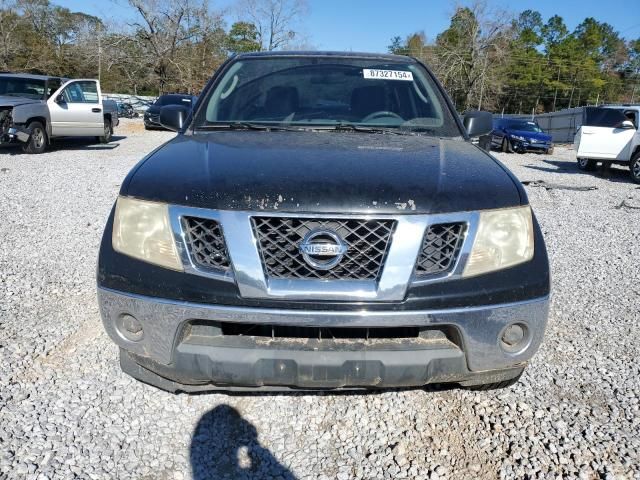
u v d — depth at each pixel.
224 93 3.52
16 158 12.28
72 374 2.96
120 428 2.54
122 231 2.30
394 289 2.09
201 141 2.91
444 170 2.44
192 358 2.16
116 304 2.25
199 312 2.12
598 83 77.62
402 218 2.13
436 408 2.78
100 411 2.66
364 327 2.10
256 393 2.84
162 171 2.41
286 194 2.14
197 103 3.50
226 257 2.13
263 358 2.13
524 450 2.48
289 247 2.12
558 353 3.42
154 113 22.17
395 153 2.66
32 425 2.52
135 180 2.39
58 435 2.47
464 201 2.22
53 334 3.40
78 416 2.61
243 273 2.09
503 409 2.78
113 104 16.97
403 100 3.51
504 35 51.62
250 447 2.47
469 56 51.59
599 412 2.78
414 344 2.19
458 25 52.44
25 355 3.13
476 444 2.52
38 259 4.89
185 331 2.18
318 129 3.26
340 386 2.20
